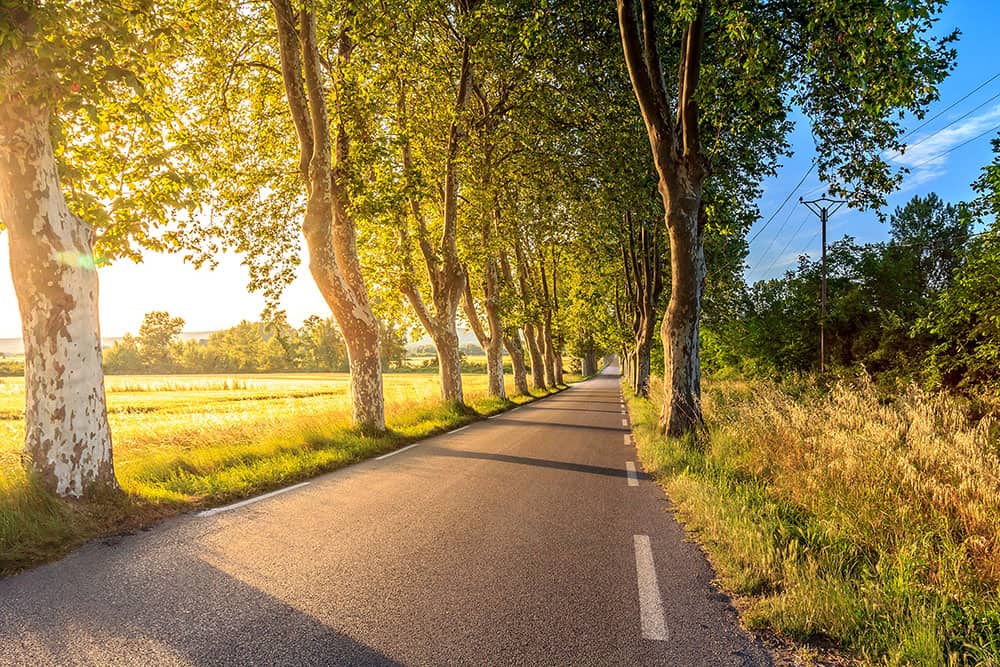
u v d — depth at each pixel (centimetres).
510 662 285
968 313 1366
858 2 723
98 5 563
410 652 292
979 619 329
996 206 1216
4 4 483
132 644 294
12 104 538
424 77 1681
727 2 811
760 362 3597
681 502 624
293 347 11319
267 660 281
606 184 1545
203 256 1232
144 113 683
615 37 1391
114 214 743
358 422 1227
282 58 1179
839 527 483
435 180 2016
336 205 1266
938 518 462
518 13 1300
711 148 1292
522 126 1712
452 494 678
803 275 3484
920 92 805
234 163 1477
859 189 1165
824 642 314
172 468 773
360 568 418
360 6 1153
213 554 447
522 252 3384
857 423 762
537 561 438
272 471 794
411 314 2266
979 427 663
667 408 1148
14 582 383
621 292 3675
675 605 359
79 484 554
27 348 550
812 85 1058
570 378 7875
